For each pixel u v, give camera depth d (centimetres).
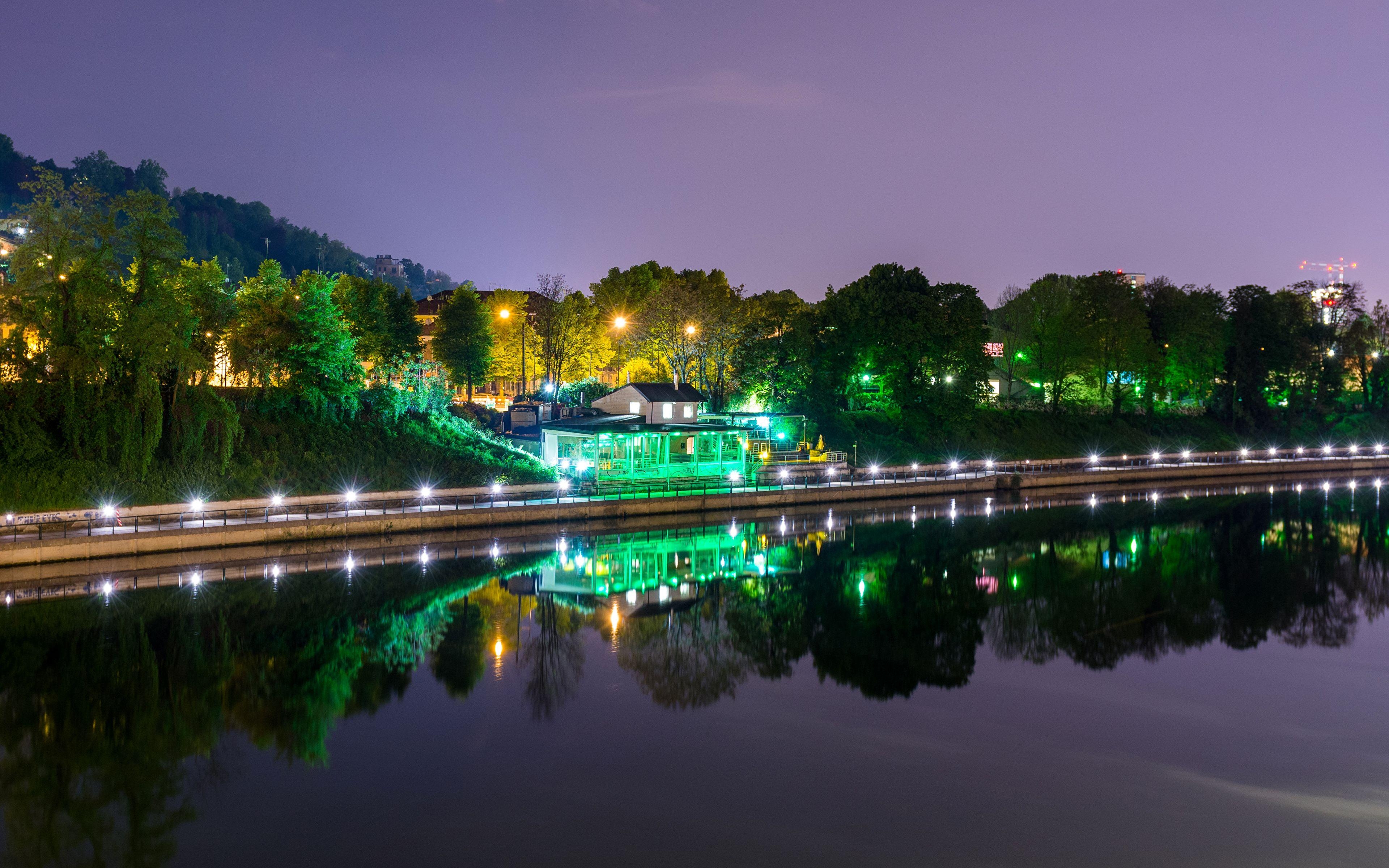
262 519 5569
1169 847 2377
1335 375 13188
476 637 4097
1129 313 11612
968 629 4434
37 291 5300
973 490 9012
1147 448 11475
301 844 2347
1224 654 4069
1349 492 9750
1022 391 12950
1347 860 2312
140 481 5431
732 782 2733
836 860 2303
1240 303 12756
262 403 6494
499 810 2539
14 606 4281
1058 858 2322
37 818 2467
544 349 10525
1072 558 6150
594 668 3728
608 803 2588
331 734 3028
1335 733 3159
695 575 5419
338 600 4594
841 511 7825
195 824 2444
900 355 9850
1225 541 6812
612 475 7369
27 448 5128
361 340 8575
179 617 4225
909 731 3145
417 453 6881
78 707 3216
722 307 10062
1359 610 4859
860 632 4353
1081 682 3678
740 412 9669
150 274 5628
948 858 2319
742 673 3719
